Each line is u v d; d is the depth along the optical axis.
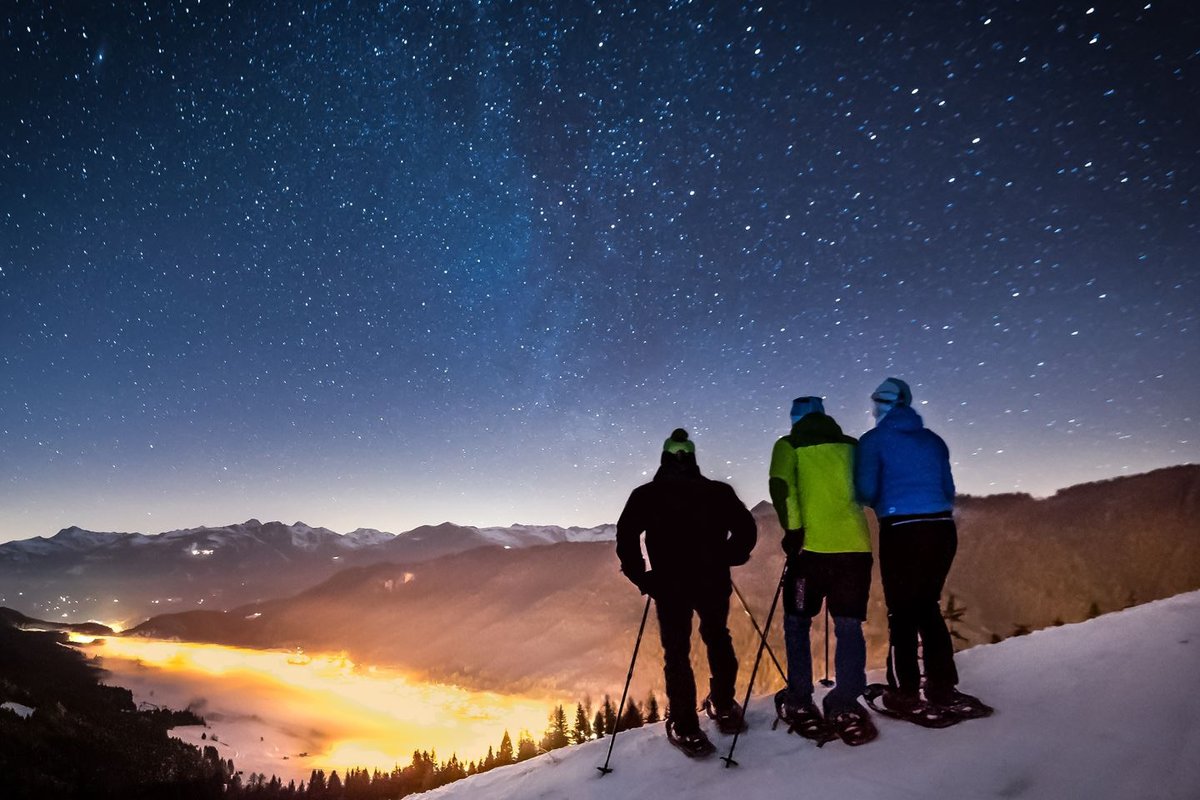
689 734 4.11
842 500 3.98
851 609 3.86
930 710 3.66
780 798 3.29
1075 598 89.19
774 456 4.21
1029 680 4.02
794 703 4.16
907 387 4.09
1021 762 3.03
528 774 4.94
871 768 3.35
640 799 3.78
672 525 4.43
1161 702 3.25
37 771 89.88
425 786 112.00
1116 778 2.71
